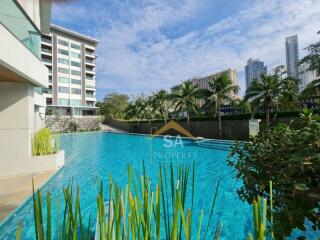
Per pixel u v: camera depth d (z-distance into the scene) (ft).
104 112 197.88
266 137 9.10
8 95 27.94
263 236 2.89
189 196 20.62
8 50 19.88
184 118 92.63
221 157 46.16
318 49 47.06
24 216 16.85
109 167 36.29
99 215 3.34
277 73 64.23
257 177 8.11
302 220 5.90
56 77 168.55
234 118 74.28
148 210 3.51
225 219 16.61
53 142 34.60
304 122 7.98
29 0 30.30
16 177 26.02
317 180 6.26
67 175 29.60
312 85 50.52
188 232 3.14
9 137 27.81
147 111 126.62
